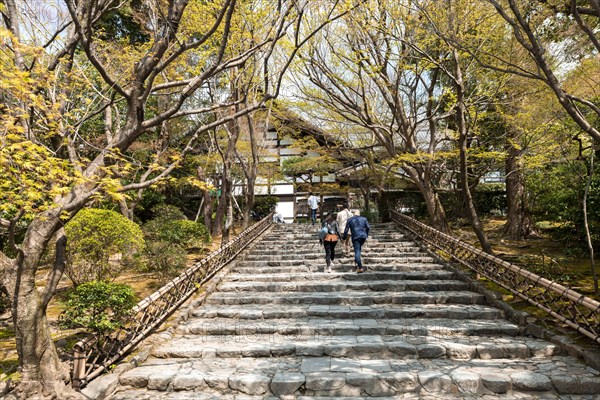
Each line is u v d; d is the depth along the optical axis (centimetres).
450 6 741
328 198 2362
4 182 378
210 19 710
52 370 415
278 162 1955
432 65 928
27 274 411
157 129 1322
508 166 1341
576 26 671
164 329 608
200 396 447
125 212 1121
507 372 460
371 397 438
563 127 885
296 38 524
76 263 747
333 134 1564
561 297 577
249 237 1256
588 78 767
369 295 752
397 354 527
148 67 470
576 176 925
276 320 660
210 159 1559
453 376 448
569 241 1040
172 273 862
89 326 489
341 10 812
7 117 383
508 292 710
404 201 2098
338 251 1116
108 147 451
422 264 967
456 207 1780
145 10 813
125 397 444
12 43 452
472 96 1048
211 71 484
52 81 455
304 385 451
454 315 654
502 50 926
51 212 410
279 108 1397
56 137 504
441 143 1459
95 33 789
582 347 499
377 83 1094
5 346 577
